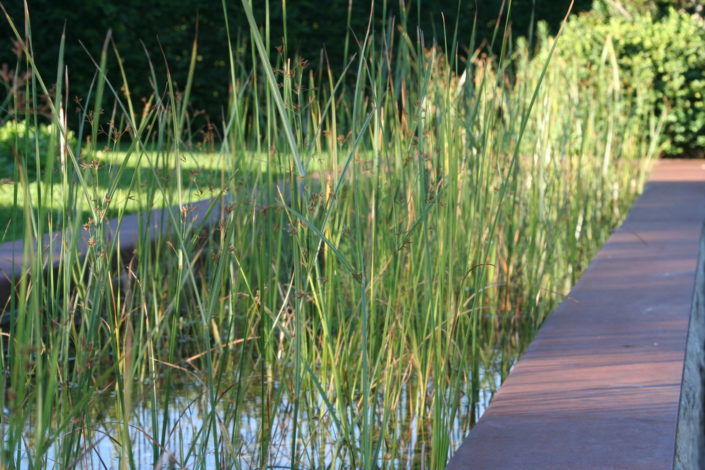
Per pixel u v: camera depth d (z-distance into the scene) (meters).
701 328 1.35
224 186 2.60
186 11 11.62
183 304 4.04
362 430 2.43
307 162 2.47
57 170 2.57
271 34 12.08
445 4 12.56
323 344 2.86
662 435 2.45
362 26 12.37
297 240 2.33
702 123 10.46
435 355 2.64
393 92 3.27
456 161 3.05
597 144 6.63
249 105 6.41
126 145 10.11
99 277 2.36
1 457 1.71
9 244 4.52
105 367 3.32
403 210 3.07
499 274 4.12
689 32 10.45
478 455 2.36
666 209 6.67
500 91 4.77
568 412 2.64
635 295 4.08
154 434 2.36
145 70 11.48
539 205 4.53
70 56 10.98
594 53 10.05
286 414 2.92
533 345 3.36
